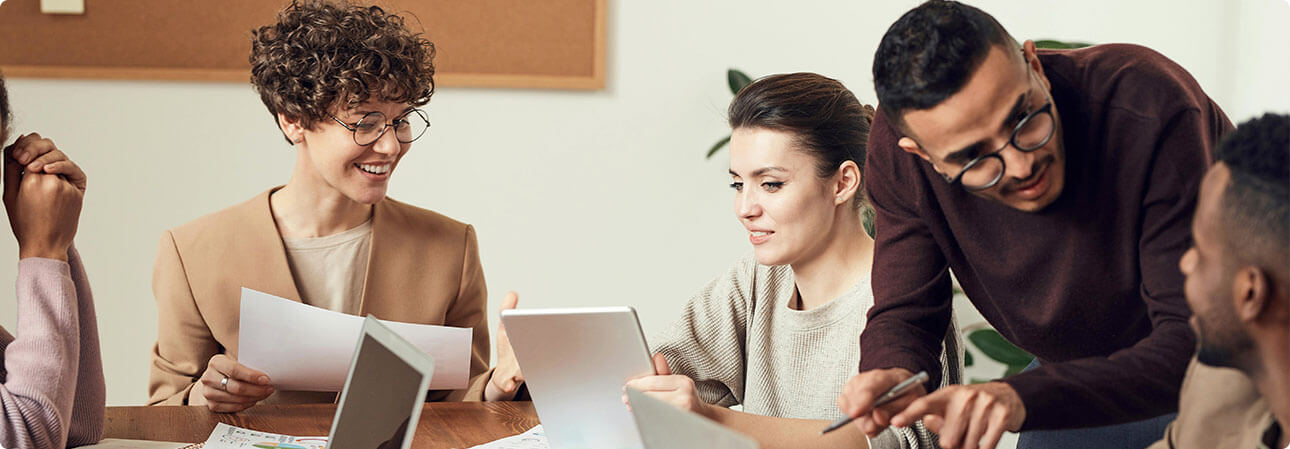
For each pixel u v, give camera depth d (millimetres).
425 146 2748
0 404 1306
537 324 1289
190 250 1780
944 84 1081
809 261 1566
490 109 2768
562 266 2848
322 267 1815
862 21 2887
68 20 2586
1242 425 1091
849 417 1168
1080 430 1594
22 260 1400
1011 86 1089
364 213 1850
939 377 1368
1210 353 1060
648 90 2832
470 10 2713
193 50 2637
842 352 1514
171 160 2664
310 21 1667
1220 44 2936
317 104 1627
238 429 1504
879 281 1439
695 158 2865
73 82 2611
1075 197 1279
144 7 2609
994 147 1119
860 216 1580
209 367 1614
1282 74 2734
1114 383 1159
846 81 2900
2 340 1441
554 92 2793
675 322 1724
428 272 1863
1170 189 1214
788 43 2869
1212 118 1271
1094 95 1255
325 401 1795
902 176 1427
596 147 2826
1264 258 977
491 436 1484
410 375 989
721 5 2836
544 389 1349
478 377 1874
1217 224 1021
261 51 1712
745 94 1562
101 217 2652
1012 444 2859
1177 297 1213
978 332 2705
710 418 1358
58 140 2615
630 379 1323
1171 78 1229
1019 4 2947
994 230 1366
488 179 2787
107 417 1571
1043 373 1161
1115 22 2961
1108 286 1324
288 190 1819
